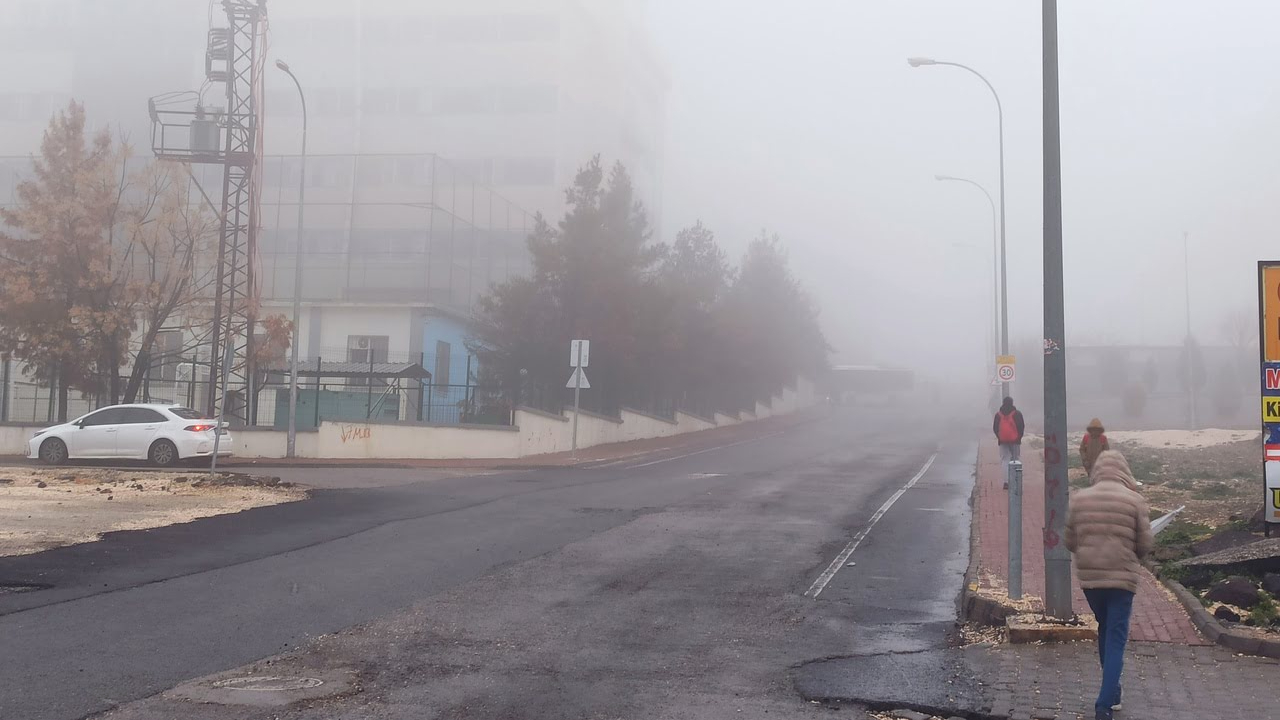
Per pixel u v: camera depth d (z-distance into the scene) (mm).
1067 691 7664
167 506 18047
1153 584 11344
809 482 24250
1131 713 7078
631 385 41938
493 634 9523
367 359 41062
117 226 33656
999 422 22344
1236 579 10234
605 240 38844
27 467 26203
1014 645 9133
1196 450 32312
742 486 23109
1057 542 9508
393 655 8711
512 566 13000
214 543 14352
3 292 32250
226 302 34375
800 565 13289
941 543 15188
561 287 38594
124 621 9727
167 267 33094
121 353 33094
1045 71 9867
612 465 30125
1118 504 7289
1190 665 8234
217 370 33250
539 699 7516
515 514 17953
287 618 10023
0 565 12289
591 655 8828
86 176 32219
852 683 7988
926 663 8602
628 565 13148
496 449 31922
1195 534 14359
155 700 7309
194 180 34156
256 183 35188
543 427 34219
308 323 41438
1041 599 10375
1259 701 7324
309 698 7438
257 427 31469
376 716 7047
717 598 11258
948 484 24141
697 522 17047
